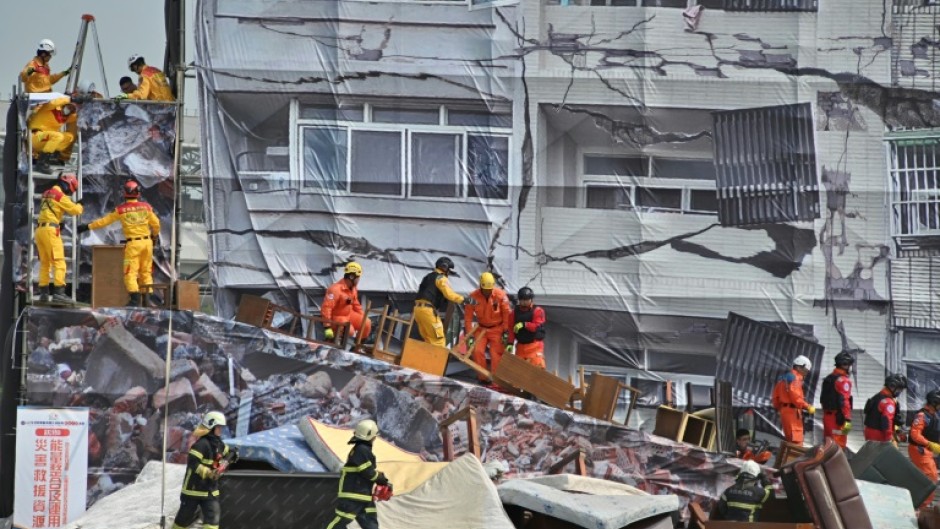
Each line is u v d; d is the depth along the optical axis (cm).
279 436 5206
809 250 6500
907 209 6488
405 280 6481
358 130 6519
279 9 6512
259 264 6450
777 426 6406
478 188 6531
